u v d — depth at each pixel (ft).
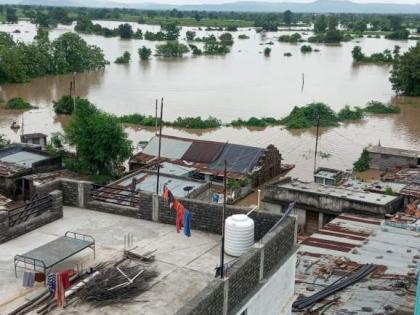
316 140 234.38
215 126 278.05
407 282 83.61
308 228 134.72
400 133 276.21
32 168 163.02
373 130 281.33
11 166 161.89
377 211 126.52
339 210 130.52
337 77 466.29
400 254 96.73
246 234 48.67
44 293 41.81
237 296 41.37
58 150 201.87
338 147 245.45
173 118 293.02
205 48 634.84
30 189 154.71
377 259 94.07
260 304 45.50
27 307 39.91
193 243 51.60
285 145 247.29
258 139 257.34
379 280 84.94
